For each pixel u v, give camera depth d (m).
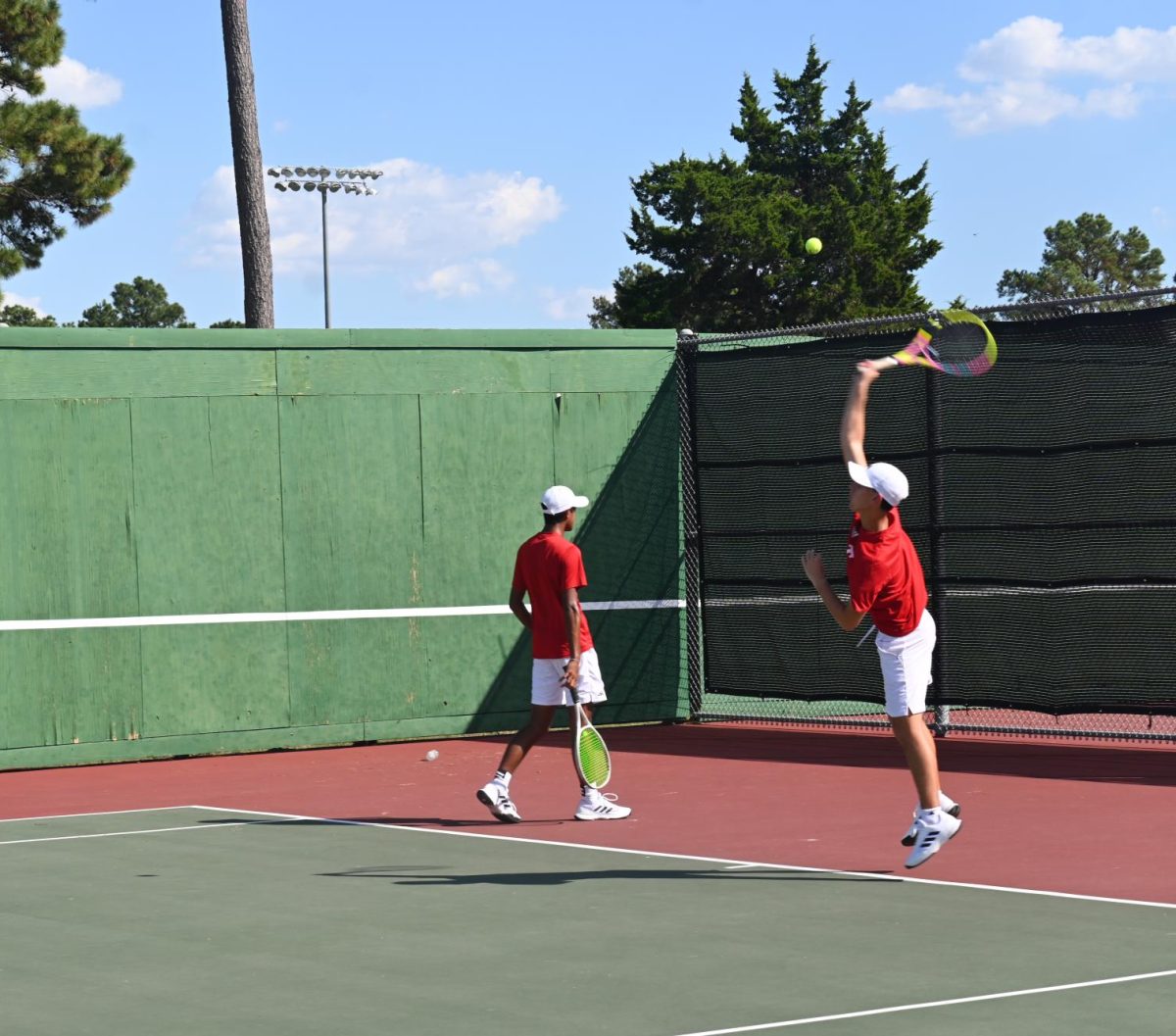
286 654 15.15
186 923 7.77
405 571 15.56
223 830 10.57
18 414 14.29
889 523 8.49
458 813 11.19
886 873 8.65
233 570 14.98
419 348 15.62
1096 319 13.18
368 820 10.90
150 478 14.71
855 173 68.38
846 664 14.98
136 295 142.00
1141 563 12.95
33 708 14.32
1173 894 8.02
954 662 14.27
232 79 21.70
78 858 9.62
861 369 8.81
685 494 16.42
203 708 14.86
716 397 16.09
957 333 9.15
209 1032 5.96
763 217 62.59
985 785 11.83
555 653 10.55
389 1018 6.09
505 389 15.91
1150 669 12.98
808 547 15.23
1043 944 7.00
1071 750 13.86
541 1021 5.99
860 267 63.66
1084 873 8.55
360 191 54.69
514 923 7.63
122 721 14.59
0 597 14.22
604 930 7.45
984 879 8.45
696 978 6.55
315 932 7.54
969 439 14.08
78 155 35.69
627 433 16.30
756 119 69.75
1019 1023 5.80
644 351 16.36
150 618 14.70
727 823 10.41
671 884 8.47
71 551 14.45
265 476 15.10
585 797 10.65
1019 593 13.79
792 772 12.76
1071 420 13.38
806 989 6.34
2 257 35.12
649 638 16.33
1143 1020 5.82
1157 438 12.84
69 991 6.57
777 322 63.19
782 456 15.46
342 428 15.36
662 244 62.94
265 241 21.84
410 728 15.57
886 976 6.51
